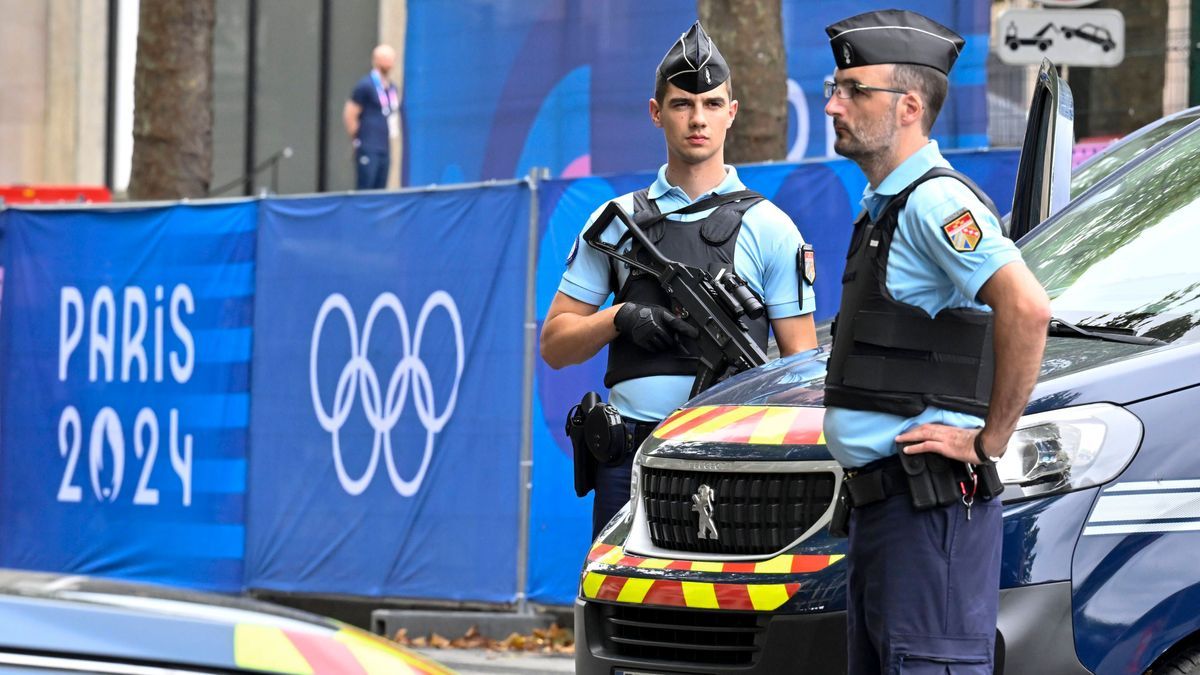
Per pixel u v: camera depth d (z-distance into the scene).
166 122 46.16
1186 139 20.16
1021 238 20.11
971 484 13.56
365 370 33.81
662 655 17.22
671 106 19.92
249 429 35.34
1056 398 15.41
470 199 32.53
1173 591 14.85
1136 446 15.09
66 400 38.03
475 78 47.59
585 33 45.50
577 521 31.23
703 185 20.16
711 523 17.02
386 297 33.59
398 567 33.19
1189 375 15.39
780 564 16.36
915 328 13.64
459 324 32.62
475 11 47.56
